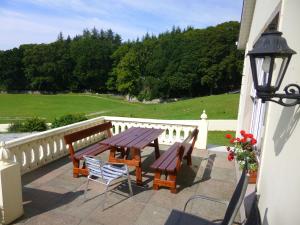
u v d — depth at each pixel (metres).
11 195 3.68
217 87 51.00
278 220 2.23
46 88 71.56
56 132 6.49
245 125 6.97
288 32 2.49
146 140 5.45
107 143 5.20
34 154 5.85
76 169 5.43
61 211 4.09
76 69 71.00
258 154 5.16
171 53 56.44
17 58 70.44
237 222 3.84
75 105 48.41
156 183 4.88
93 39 81.25
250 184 4.70
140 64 63.47
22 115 35.16
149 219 3.94
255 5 6.43
